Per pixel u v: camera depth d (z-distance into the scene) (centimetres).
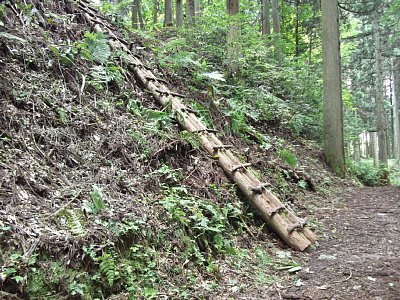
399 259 412
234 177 520
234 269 380
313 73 1353
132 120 512
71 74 505
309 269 394
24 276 247
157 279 314
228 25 995
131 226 328
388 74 3088
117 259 302
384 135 1761
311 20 1802
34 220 288
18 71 437
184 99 661
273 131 995
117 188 387
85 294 266
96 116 468
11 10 520
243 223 471
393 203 735
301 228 476
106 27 708
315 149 1070
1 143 346
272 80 1129
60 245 277
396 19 1903
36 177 337
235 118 750
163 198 407
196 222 402
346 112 1902
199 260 363
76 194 343
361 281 354
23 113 393
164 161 486
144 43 804
